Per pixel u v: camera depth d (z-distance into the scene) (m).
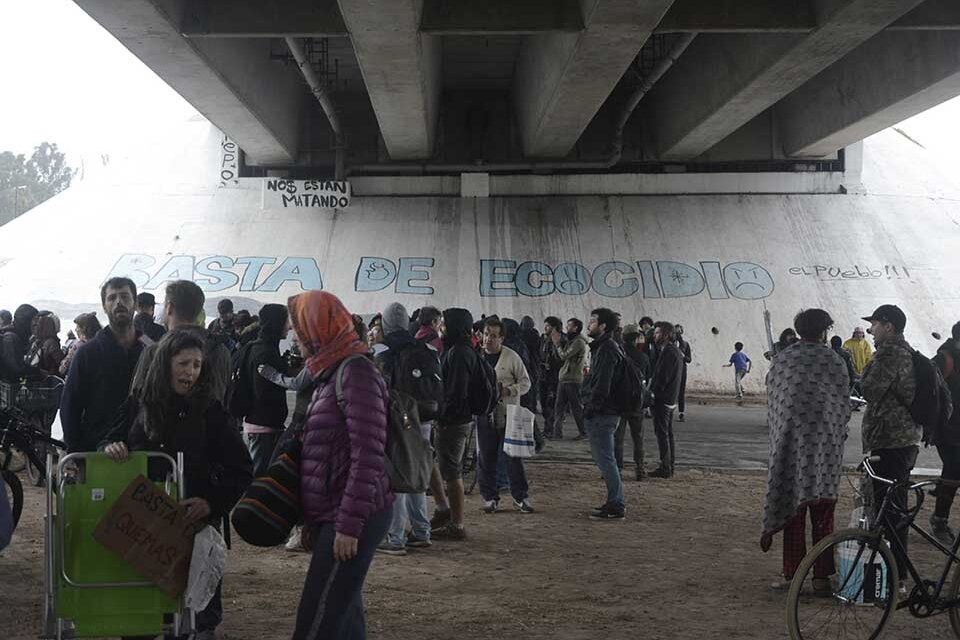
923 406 8.85
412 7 22.11
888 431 8.95
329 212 39.31
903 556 6.72
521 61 35.41
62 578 4.84
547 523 11.14
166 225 38.94
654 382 14.73
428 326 10.11
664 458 14.84
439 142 40.62
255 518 4.51
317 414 4.53
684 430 21.94
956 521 11.56
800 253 37.59
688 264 37.09
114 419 5.93
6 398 12.55
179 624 4.95
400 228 38.62
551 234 38.38
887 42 30.73
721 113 32.41
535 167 39.50
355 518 4.32
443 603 7.62
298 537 9.37
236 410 8.91
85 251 37.97
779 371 7.94
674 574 8.78
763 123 40.47
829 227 38.78
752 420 24.55
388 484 4.61
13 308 35.09
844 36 24.48
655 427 14.84
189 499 5.03
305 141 40.56
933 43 28.11
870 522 6.89
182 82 28.77
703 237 38.25
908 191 40.94
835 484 7.89
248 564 8.82
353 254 37.50
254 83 32.22
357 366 4.52
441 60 35.28
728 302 35.62
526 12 23.95
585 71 26.83
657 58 32.94
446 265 37.06
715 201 39.72
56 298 35.59
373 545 4.48
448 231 38.50
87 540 4.87
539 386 21.23
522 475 11.80
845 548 6.64
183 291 6.10
